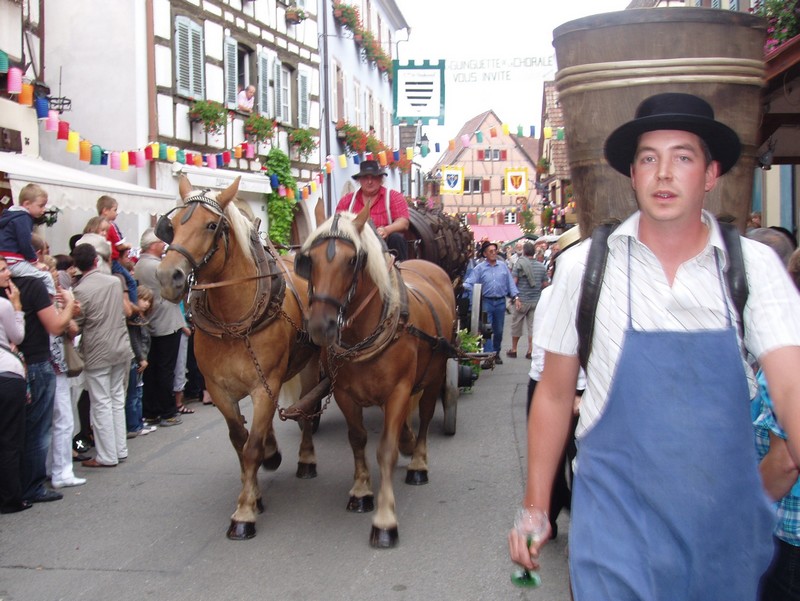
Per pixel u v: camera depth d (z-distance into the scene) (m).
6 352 5.39
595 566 1.95
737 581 1.90
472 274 12.24
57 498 5.86
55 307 6.12
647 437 1.91
